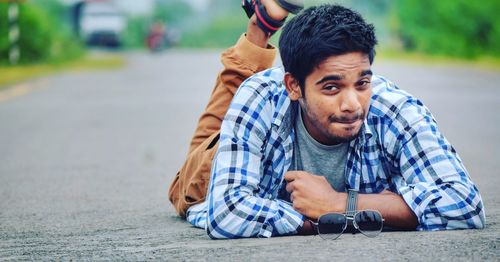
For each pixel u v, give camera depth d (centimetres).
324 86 295
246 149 325
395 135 322
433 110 1088
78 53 3061
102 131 938
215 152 366
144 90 1579
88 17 4434
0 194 543
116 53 4003
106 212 455
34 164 696
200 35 5844
